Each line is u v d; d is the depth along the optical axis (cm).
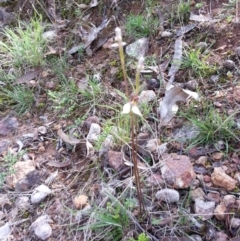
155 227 42
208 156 47
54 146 54
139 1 69
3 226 46
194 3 65
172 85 55
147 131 51
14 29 73
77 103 58
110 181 47
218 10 63
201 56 57
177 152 48
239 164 45
